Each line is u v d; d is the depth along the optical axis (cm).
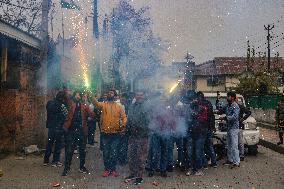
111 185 767
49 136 950
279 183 798
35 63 1234
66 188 737
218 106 1129
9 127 1076
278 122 1357
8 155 1060
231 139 994
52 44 1441
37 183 772
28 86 1177
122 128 846
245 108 1081
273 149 1359
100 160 1048
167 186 766
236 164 985
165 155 855
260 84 3288
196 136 877
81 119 862
